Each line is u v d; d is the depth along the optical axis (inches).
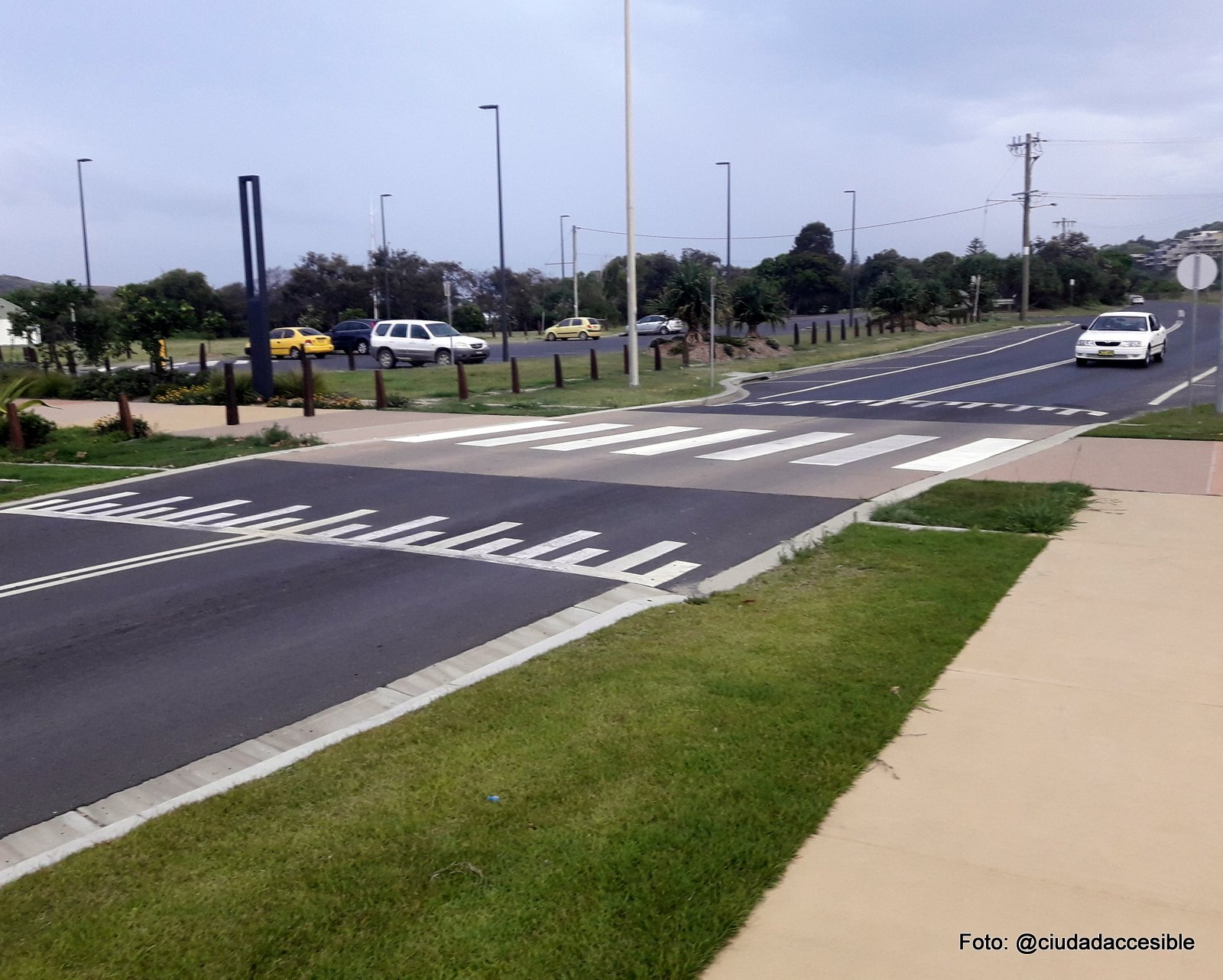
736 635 265.9
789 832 163.2
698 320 1576.0
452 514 444.8
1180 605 278.4
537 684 233.8
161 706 240.1
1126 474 481.7
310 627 294.8
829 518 418.6
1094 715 207.6
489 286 3548.2
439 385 1150.3
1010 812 169.3
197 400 953.5
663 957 133.0
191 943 138.9
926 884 149.1
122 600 327.3
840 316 3742.6
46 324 1089.4
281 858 161.0
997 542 357.1
